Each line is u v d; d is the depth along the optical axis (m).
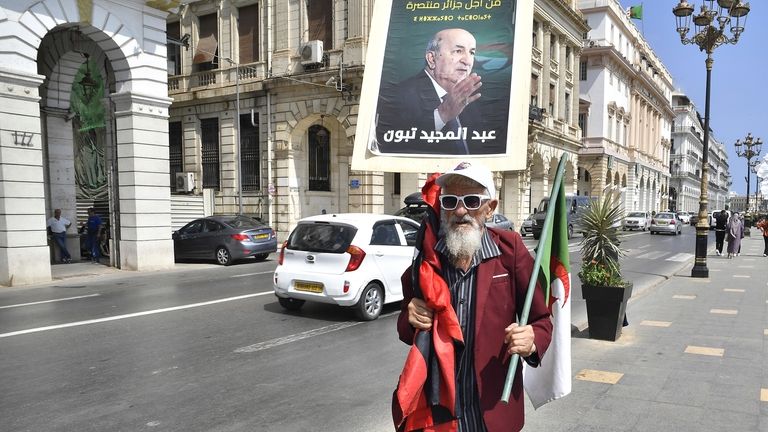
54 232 15.95
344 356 6.31
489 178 2.38
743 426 4.05
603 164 45.62
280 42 24.27
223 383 5.34
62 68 16.38
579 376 5.24
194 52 26.77
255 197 25.00
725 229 19.09
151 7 14.84
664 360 5.75
